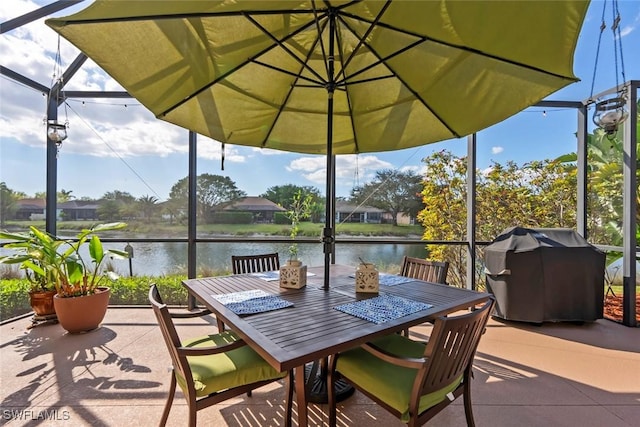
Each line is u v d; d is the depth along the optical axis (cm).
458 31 162
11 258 307
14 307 364
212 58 192
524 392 218
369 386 155
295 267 214
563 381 231
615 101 293
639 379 234
